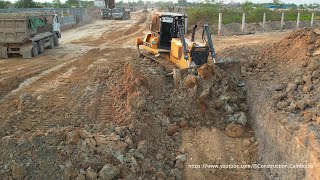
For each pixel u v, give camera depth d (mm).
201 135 9461
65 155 7062
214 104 9984
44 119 9484
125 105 9891
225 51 14141
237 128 9453
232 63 10711
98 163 7129
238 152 9000
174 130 9398
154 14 13438
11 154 6895
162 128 9383
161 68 11734
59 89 12039
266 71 11383
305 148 7098
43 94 11477
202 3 50000
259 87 10500
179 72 10500
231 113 9938
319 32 11016
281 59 11625
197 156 8812
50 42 21234
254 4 53781
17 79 13273
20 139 7309
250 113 9969
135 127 8555
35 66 15789
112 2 57344
